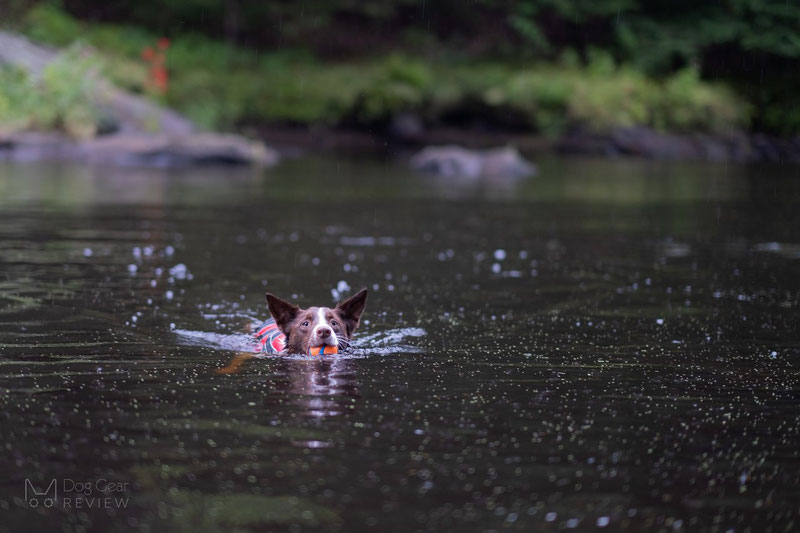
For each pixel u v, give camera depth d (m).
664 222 29.55
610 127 65.62
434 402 9.57
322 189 38.28
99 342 12.05
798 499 7.14
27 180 35.53
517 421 8.97
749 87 72.44
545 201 35.97
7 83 47.66
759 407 9.65
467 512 6.75
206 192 34.72
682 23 77.88
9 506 6.75
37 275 16.81
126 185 35.69
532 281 18.09
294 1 79.81
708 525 6.65
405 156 59.41
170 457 7.74
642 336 13.22
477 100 68.31
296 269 18.72
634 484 7.38
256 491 7.06
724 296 16.69
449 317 14.45
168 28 75.38
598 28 79.50
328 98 67.25
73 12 72.06
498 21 81.19
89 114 48.19
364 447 8.09
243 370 10.80
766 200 37.44
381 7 80.12
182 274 17.56
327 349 11.69
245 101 65.94
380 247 22.42
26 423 8.56
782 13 73.81
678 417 9.24
